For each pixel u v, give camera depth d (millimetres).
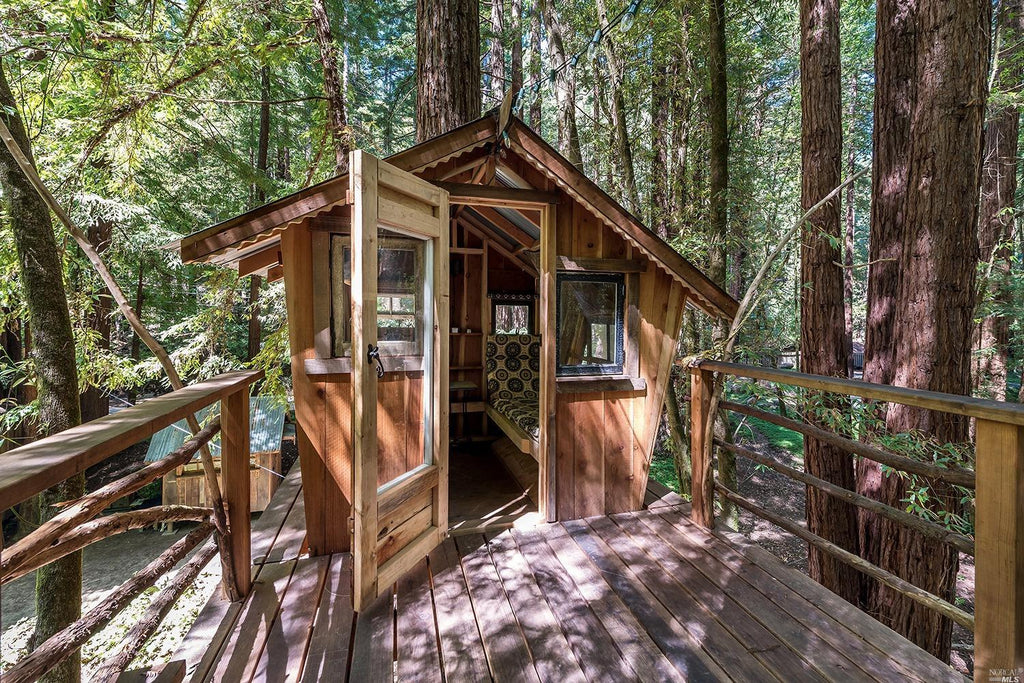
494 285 5082
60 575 2928
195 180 9141
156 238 7621
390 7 11625
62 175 4988
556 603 2242
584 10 6527
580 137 7707
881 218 3764
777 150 9539
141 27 4426
